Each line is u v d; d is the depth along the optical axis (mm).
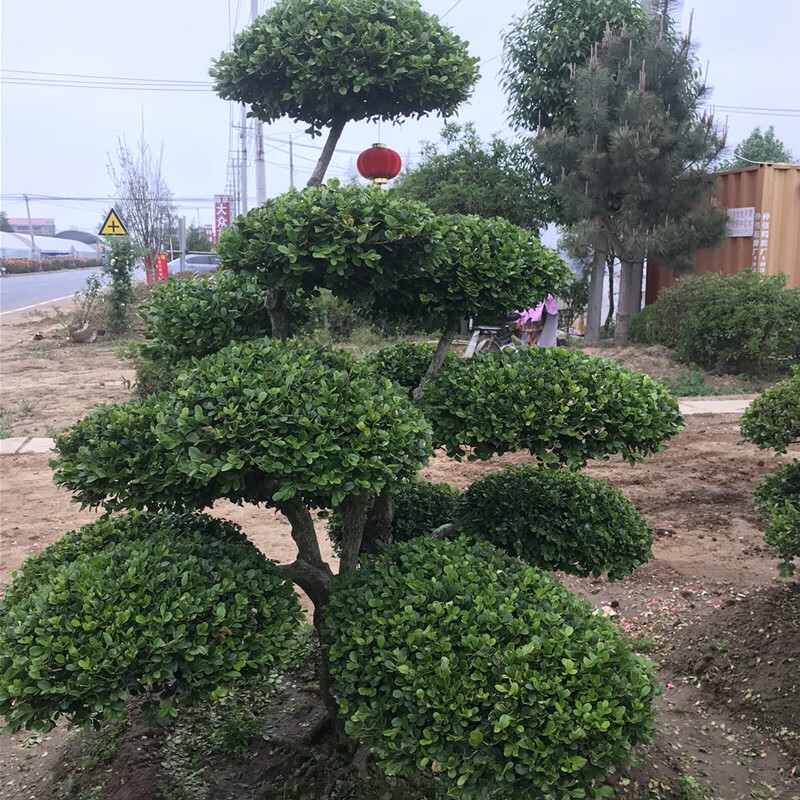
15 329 18125
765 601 4207
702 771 3277
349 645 2371
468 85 3172
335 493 2219
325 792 2859
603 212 13031
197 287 3215
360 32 2957
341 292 2906
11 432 9016
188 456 2297
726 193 13805
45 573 2479
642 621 4562
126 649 2062
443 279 2947
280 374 2443
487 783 1992
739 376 11633
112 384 12133
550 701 2010
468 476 7348
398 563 2738
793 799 3090
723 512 6379
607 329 16250
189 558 2441
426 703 2068
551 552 3236
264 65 3016
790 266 13289
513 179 15461
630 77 12867
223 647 2211
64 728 3586
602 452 2775
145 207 23266
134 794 2889
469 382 2861
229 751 3225
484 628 2252
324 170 3279
